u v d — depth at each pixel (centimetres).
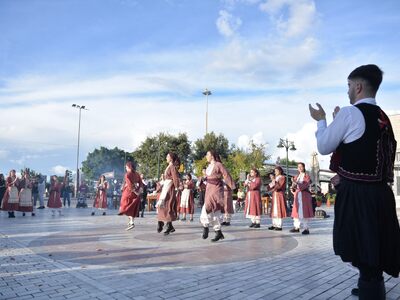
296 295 408
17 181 1380
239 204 2150
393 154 267
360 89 274
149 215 1583
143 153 4869
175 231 966
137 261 574
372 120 257
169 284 445
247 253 662
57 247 696
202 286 438
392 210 256
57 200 1477
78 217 1398
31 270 511
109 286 433
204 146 4672
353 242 250
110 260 580
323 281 470
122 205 984
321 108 288
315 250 706
